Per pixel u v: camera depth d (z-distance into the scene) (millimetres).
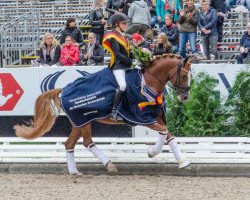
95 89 13922
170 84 15008
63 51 18719
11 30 23891
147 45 18328
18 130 14281
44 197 11992
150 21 21188
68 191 12555
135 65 14039
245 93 14969
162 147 14266
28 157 14883
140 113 13719
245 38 19312
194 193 12188
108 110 13859
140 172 14375
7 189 12781
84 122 13984
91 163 14586
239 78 15039
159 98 13789
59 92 14227
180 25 20391
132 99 13719
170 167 14258
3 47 23328
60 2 30516
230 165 14047
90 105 13875
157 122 14070
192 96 15000
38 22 24719
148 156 14234
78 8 29016
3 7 29125
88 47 19625
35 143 15281
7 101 16828
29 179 13984
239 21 23469
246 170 13992
